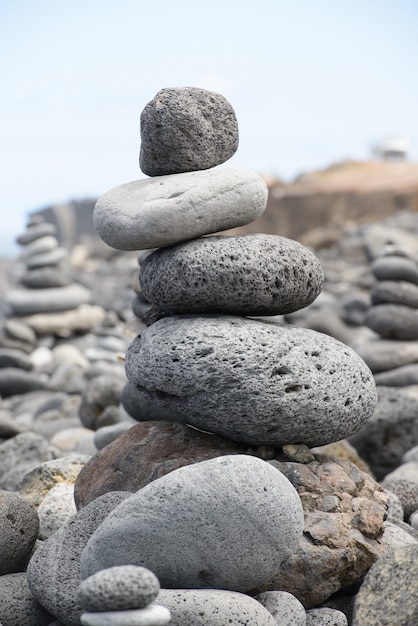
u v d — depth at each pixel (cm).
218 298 490
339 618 455
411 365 1123
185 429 532
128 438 545
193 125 510
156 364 488
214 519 421
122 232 500
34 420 1082
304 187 3659
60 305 1478
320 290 523
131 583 364
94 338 1504
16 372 1273
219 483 422
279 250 497
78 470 641
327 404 488
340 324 1435
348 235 2892
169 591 416
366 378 513
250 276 486
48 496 594
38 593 459
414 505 636
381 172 3941
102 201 521
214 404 481
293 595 464
